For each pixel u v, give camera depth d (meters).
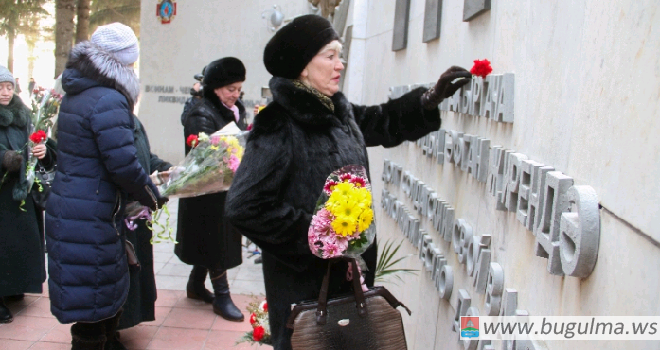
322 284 1.94
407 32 3.91
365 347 1.95
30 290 4.07
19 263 4.00
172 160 12.38
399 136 2.45
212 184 3.32
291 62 2.00
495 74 2.23
